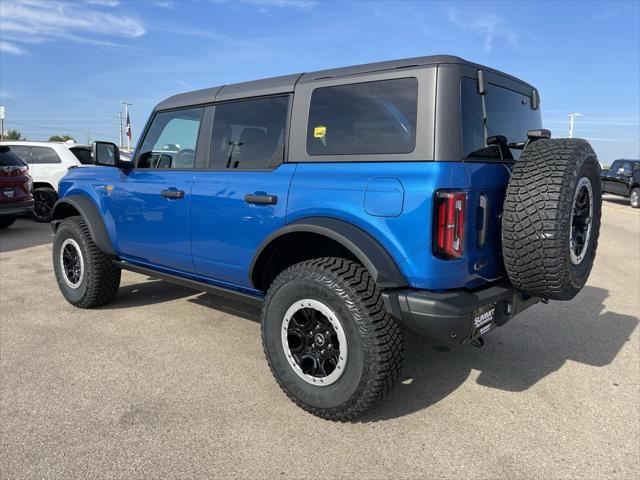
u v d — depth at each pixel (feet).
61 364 11.58
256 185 10.50
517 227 8.52
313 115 9.98
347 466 7.97
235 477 7.66
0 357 11.93
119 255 14.76
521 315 16.08
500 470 7.94
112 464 7.91
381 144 8.92
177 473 7.72
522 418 9.55
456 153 8.38
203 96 12.28
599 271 23.30
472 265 8.66
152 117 13.61
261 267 10.82
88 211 14.69
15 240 28.68
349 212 8.92
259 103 11.03
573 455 8.36
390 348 8.64
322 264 9.09
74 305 15.87
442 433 8.99
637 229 40.09
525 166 8.70
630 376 11.48
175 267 12.95
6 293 17.48
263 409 9.70
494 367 11.92
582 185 9.04
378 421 9.36
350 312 8.59
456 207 8.10
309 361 9.50
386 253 8.54
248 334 13.69
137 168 13.85
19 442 8.46
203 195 11.55
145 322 14.52
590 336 14.11
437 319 8.09
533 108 11.80
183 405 9.78
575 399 10.36
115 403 9.82
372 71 9.29
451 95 8.46
